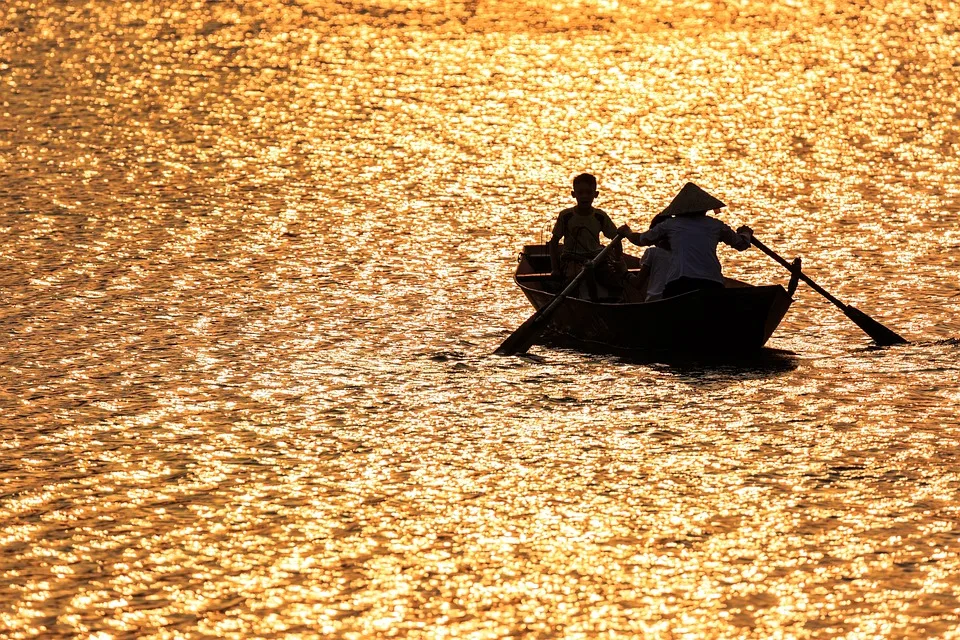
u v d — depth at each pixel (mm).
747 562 28219
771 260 58969
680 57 128500
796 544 29094
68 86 108188
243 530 30188
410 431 37094
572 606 26328
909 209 68188
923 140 87500
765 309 43781
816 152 84812
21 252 59031
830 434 36406
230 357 44406
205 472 33906
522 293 53500
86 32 138375
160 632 25438
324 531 30125
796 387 40906
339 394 40531
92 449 35594
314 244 61500
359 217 67375
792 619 25656
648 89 110812
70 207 68375
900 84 110000
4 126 91312
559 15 158500
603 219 49344
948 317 49062
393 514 31078
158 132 90375
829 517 30562
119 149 84438
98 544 29453
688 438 36281
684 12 160000
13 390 40719
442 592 26984
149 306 50844
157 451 35438
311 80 113188
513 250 60906
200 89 108312
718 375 42438
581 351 45781
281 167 79938
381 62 124125
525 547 29141
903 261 57812
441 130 92750
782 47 133125
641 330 45094
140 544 29438
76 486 32906
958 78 112000
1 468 34125
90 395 40281
